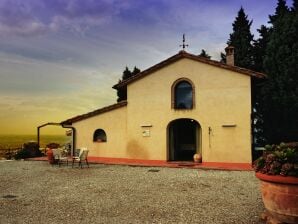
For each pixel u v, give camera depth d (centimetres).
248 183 1216
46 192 1091
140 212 829
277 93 2380
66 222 749
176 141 2045
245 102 1816
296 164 624
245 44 3011
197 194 1032
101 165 1855
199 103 1903
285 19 2464
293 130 2327
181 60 1961
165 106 1981
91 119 2184
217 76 1875
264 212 753
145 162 1894
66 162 2009
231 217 769
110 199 976
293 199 618
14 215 809
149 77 2031
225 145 1833
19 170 1664
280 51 2400
